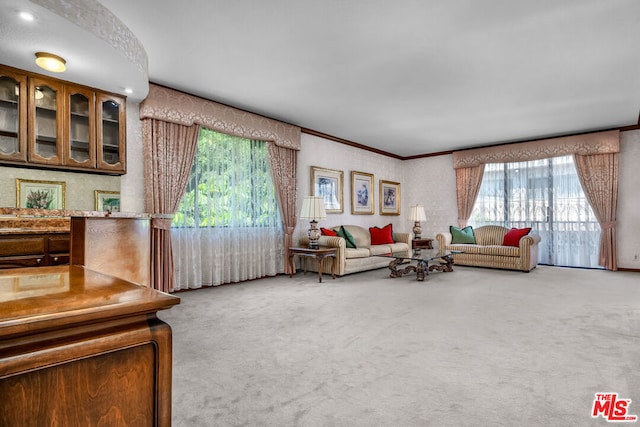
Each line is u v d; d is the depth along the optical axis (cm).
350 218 689
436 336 265
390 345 247
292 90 422
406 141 693
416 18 274
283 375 202
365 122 559
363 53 330
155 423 54
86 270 89
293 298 394
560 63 350
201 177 450
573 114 517
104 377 49
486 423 155
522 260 573
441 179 790
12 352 42
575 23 279
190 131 429
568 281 492
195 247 440
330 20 276
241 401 173
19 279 73
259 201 516
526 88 415
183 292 425
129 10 263
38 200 328
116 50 272
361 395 179
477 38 303
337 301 379
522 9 262
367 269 588
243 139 496
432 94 436
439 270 588
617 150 578
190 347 245
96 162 344
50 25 236
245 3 254
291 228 554
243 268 493
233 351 237
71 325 46
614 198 586
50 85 317
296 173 570
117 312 50
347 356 228
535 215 662
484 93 432
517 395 178
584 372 204
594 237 612
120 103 364
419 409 166
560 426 152
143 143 396
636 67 357
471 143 709
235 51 326
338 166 664
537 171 664
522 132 620
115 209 375
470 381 193
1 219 260
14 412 42
